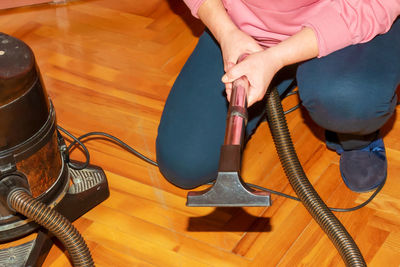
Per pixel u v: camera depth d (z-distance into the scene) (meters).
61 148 1.34
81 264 1.14
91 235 1.36
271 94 1.38
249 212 1.41
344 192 1.46
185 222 1.39
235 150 0.85
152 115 1.70
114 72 1.85
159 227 1.38
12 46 1.16
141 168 1.54
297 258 1.30
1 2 2.13
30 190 1.20
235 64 1.21
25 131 1.14
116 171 1.53
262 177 1.51
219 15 1.28
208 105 1.38
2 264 1.24
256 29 1.31
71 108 1.72
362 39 1.22
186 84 1.41
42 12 2.14
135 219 1.40
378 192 1.45
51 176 1.26
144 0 2.20
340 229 1.30
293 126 1.65
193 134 1.37
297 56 1.18
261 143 1.61
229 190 0.83
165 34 2.02
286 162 1.40
